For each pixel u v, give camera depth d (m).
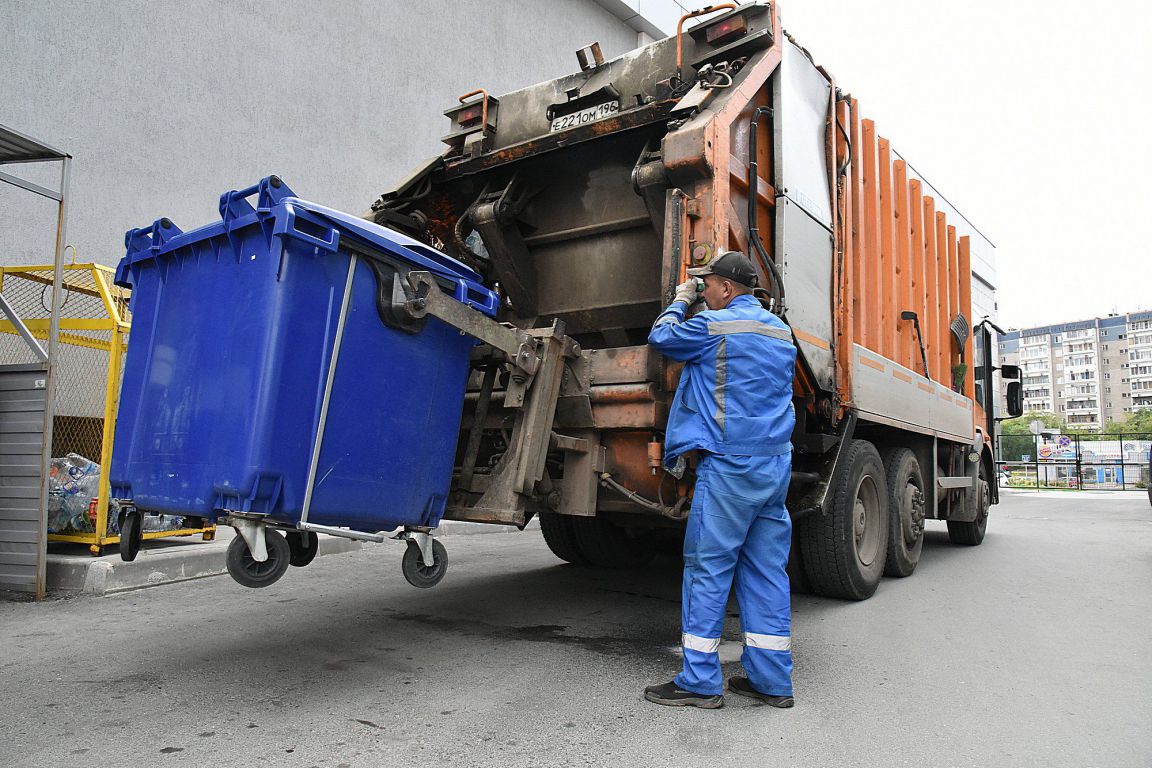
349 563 6.20
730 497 2.95
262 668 3.35
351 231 2.89
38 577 4.66
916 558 6.26
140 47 7.13
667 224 3.70
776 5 4.30
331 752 2.45
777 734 2.69
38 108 6.44
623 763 2.41
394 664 3.46
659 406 3.60
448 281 3.30
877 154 5.93
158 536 5.48
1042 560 7.31
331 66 8.96
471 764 2.38
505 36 11.58
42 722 2.68
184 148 7.47
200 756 2.41
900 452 6.05
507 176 5.11
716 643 2.99
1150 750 2.58
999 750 2.57
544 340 3.67
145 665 3.36
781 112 4.37
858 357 5.11
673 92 4.23
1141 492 28.88
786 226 4.32
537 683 3.22
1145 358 135.88
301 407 2.77
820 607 4.90
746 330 3.06
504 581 5.68
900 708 2.99
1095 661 3.67
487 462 4.48
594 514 3.82
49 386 4.74
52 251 6.53
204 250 3.11
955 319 7.92
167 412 3.10
